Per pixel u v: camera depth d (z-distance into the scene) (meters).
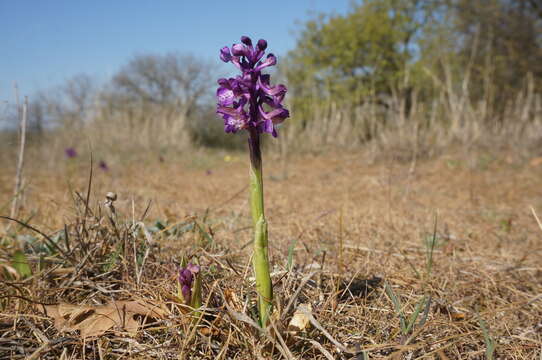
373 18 3.14
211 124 3.33
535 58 2.76
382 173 1.15
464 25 2.79
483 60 2.64
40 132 1.62
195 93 4.52
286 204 0.81
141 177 1.25
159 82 4.56
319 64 3.34
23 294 0.31
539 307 0.35
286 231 0.58
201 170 1.50
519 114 1.64
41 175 1.29
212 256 0.35
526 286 0.40
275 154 1.81
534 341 0.28
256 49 0.23
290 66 2.53
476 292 0.38
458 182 1.05
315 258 0.45
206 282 0.31
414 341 0.28
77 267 0.33
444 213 0.72
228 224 0.59
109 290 0.32
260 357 0.24
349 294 0.35
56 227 0.49
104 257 0.36
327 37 3.29
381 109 2.23
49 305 0.29
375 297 0.35
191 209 0.72
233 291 0.30
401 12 3.12
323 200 0.85
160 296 0.30
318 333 0.27
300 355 0.25
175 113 2.48
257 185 0.23
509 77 2.75
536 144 1.39
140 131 2.08
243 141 3.39
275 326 0.24
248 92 0.23
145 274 0.35
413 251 0.50
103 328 0.27
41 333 0.26
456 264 0.45
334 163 1.53
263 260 0.24
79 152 1.63
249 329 0.26
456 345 0.28
